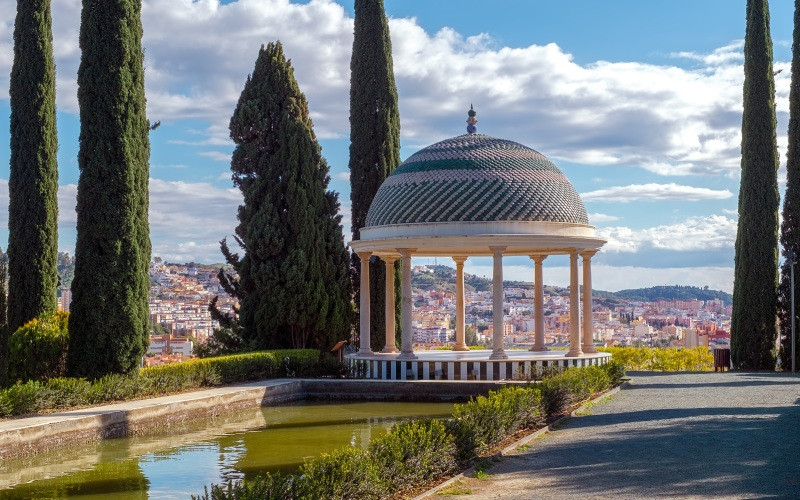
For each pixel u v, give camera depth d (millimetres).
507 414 21734
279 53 51469
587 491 16109
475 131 45125
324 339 48750
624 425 24703
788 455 19297
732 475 17188
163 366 34688
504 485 16906
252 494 13016
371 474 15055
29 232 38812
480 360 39031
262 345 47906
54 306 39281
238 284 51625
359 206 51406
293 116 50688
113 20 33438
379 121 51469
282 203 49125
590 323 42906
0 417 25812
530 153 42250
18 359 32656
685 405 29531
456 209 39875
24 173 38969
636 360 52438
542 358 39594
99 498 19047
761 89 48312
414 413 33062
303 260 47812
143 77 34375
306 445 25562
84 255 32562
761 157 48219
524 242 39438
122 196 32844
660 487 16234
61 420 25484
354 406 35438
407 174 41875
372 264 50719
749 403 29875
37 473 21828
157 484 20375
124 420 27734
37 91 39188
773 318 48000
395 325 48938
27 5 39250
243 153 50656
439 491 16516
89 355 32312
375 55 51750
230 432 28281
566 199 41375
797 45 48594
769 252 47969
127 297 32656
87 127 33094
